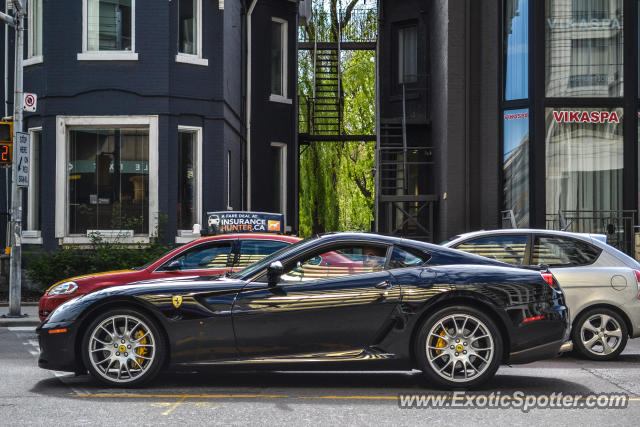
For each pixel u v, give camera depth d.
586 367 9.22
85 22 18.30
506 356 7.42
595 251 10.00
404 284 7.40
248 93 22.67
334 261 7.55
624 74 19.03
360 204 32.28
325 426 5.95
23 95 15.49
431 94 24.56
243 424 6.00
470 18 20.22
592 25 19.17
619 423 6.12
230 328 7.36
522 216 19.33
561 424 6.07
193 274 10.29
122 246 17.69
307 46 28.62
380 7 26.56
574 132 19.09
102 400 6.95
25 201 19.28
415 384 7.83
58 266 17.34
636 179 18.98
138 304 7.40
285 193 24.70
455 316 7.34
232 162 20.69
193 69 18.77
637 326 9.77
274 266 7.28
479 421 6.16
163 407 6.65
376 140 25.77
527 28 19.42
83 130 18.36
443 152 21.36
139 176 18.23
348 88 32.06
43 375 8.48
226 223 13.78
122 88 18.17
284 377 8.26
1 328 14.02
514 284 7.41
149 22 18.27
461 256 7.66
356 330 7.37
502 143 19.75
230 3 20.17
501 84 19.80
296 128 25.33
